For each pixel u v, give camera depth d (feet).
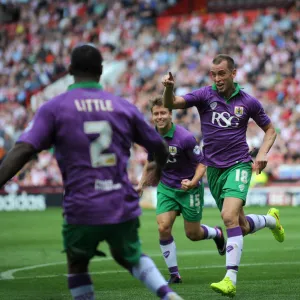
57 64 276.62
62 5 305.32
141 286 68.69
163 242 71.77
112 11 291.79
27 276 77.61
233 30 259.80
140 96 243.19
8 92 266.36
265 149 65.41
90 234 41.60
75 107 41.73
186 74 246.68
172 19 283.18
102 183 41.47
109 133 41.81
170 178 72.79
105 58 266.77
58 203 208.33
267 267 81.41
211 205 199.62
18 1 314.55
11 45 292.61
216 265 85.56
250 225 73.51
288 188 198.18
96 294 63.72
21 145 40.78
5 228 145.89
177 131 72.18
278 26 256.52
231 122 65.16
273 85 234.38
